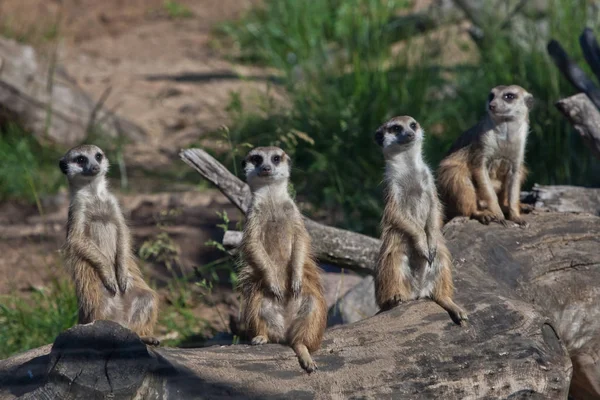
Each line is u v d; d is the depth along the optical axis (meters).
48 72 18.53
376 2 21.88
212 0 31.72
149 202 14.86
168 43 26.64
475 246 8.69
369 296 10.16
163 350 6.37
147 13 30.67
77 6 30.00
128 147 17.73
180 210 12.96
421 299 7.67
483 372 6.77
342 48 20.39
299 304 7.09
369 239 9.91
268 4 26.62
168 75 22.91
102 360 5.71
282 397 6.21
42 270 12.59
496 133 9.76
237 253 7.89
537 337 7.11
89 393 5.60
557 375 6.98
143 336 7.02
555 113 13.77
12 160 16.11
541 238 8.88
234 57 24.38
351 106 15.32
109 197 8.09
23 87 17.30
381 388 6.49
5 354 9.77
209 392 6.04
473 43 19.34
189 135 17.95
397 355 6.72
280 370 6.44
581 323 8.46
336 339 6.91
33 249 13.38
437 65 17.41
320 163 14.11
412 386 6.57
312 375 6.44
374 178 14.32
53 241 13.66
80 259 7.68
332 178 14.13
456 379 6.70
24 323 10.32
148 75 23.02
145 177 16.16
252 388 6.19
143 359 5.77
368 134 14.98
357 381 6.47
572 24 15.69
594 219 9.34
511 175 9.92
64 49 25.50
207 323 10.67
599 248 8.85
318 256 9.82
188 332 10.45
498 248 8.69
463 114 15.49
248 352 6.61
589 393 8.90
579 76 11.63
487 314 7.20
